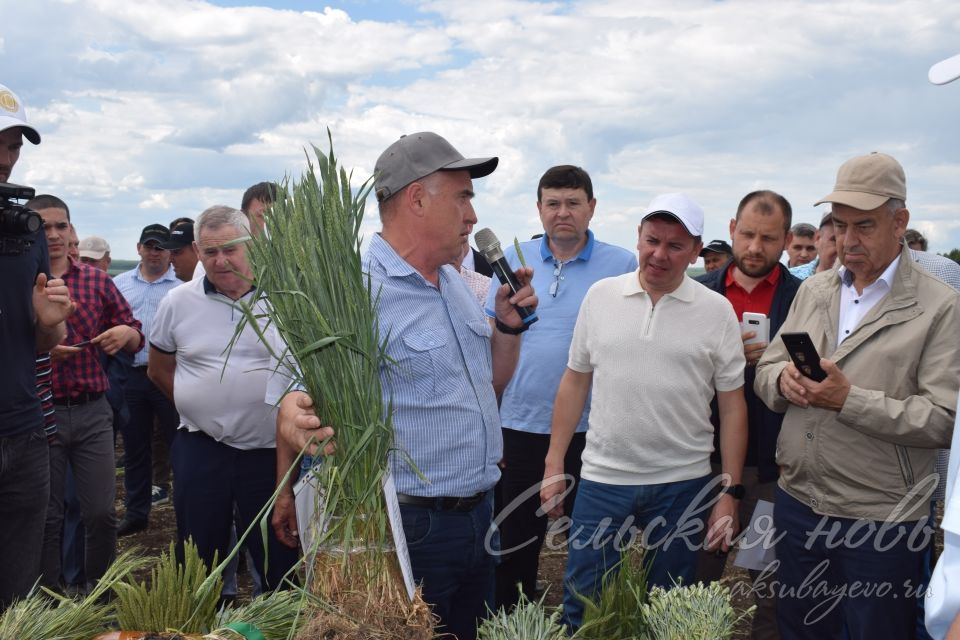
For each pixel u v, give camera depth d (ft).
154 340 10.63
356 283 5.42
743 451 9.52
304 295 5.15
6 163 8.41
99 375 12.96
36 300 8.43
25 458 8.13
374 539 5.08
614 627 5.69
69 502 13.61
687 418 9.27
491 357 7.77
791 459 8.84
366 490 5.09
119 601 5.25
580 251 12.51
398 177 6.71
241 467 10.23
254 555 10.37
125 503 17.34
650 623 5.61
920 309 8.09
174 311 10.36
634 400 9.23
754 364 10.02
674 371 9.16
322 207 5.44
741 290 11.22
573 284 12.32
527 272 7.56
